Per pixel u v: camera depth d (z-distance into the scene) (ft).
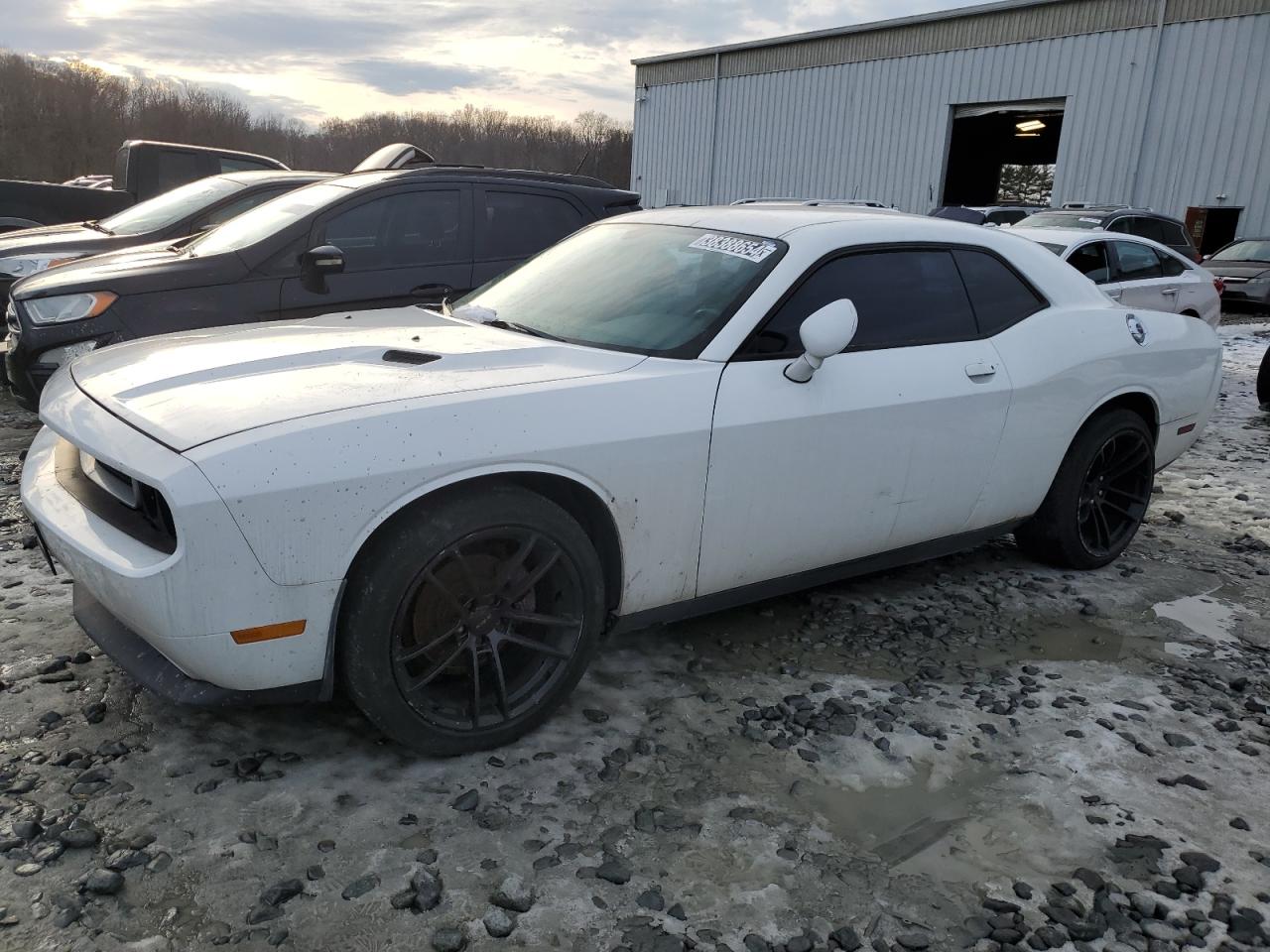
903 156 82.43
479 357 9.09
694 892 7.05
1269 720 9.94
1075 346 12.56
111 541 7.70
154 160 32.37
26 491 9.00
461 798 7.95
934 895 7.16
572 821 7.79
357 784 8.13
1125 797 8.48
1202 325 15.21
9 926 6.39
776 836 7.73
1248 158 64.49
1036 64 73.46
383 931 6.52
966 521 11.96
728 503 9.53
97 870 6.88
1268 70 63.00
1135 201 69.87
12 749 8.39
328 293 17.75
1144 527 16.30
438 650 8.28
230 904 6.68
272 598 7.30
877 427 10.39
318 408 7.70
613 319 10.30
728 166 95.50
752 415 9.45
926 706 9.92
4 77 184.65
